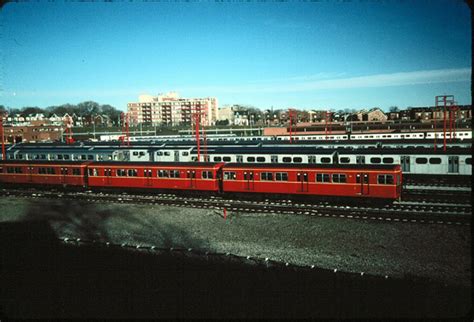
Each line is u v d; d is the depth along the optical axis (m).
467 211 24.48
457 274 16.20
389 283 15.68
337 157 39.59
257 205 28.55
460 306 13.59
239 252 19.56
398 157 37.78
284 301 14.39
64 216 27.58
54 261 18.95
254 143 53.47
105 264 18.45
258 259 18.50
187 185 33.12
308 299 14.50
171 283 16.19
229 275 16.86
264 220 24.78
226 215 26.20
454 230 21.41
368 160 38.69
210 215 26.45
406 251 18.88
